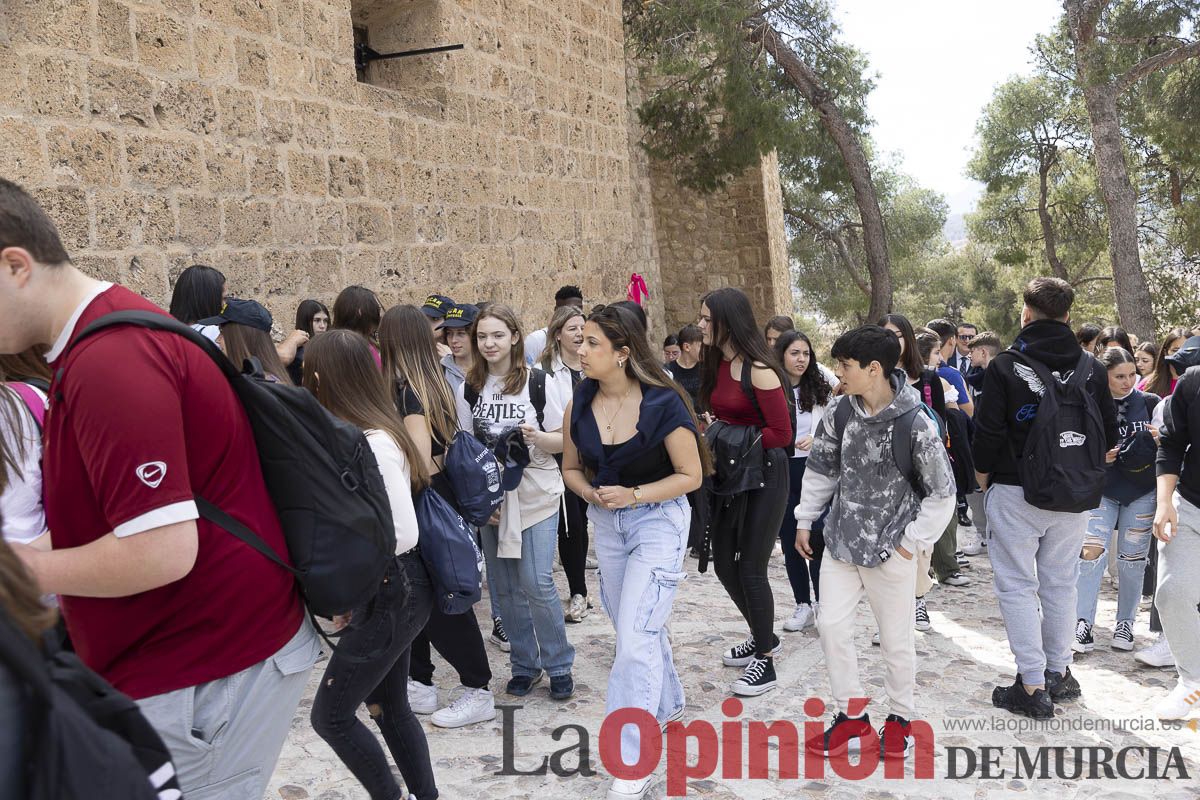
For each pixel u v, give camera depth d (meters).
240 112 5.87
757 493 4.62
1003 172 29.14
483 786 3.77
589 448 3.87
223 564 2.02
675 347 9.11
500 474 4.25
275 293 6.12
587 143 10.57
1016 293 34.12
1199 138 20.30
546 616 4.54
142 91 5.19
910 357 5.73
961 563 7.32
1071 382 4.17
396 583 3.08
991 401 4.31
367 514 2.24
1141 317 17.64
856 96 21.66
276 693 2.14
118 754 1.24
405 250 7.45
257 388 2.14
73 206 4.77
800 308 32.31
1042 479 4.15
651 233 18.19
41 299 1.95
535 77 9.46
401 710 3.37
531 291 9.33
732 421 4.65
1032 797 3.64
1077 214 29.42
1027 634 4.34
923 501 3.79
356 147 6.91
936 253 40.62
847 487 3.92
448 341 5.19
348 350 3.16
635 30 16.95
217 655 2.03
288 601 2.17
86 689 1.30
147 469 1.84
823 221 30.02
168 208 5.34
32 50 4.59
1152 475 5.18
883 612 3.93
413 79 8.06
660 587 3.72
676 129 16.73
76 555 1.85
